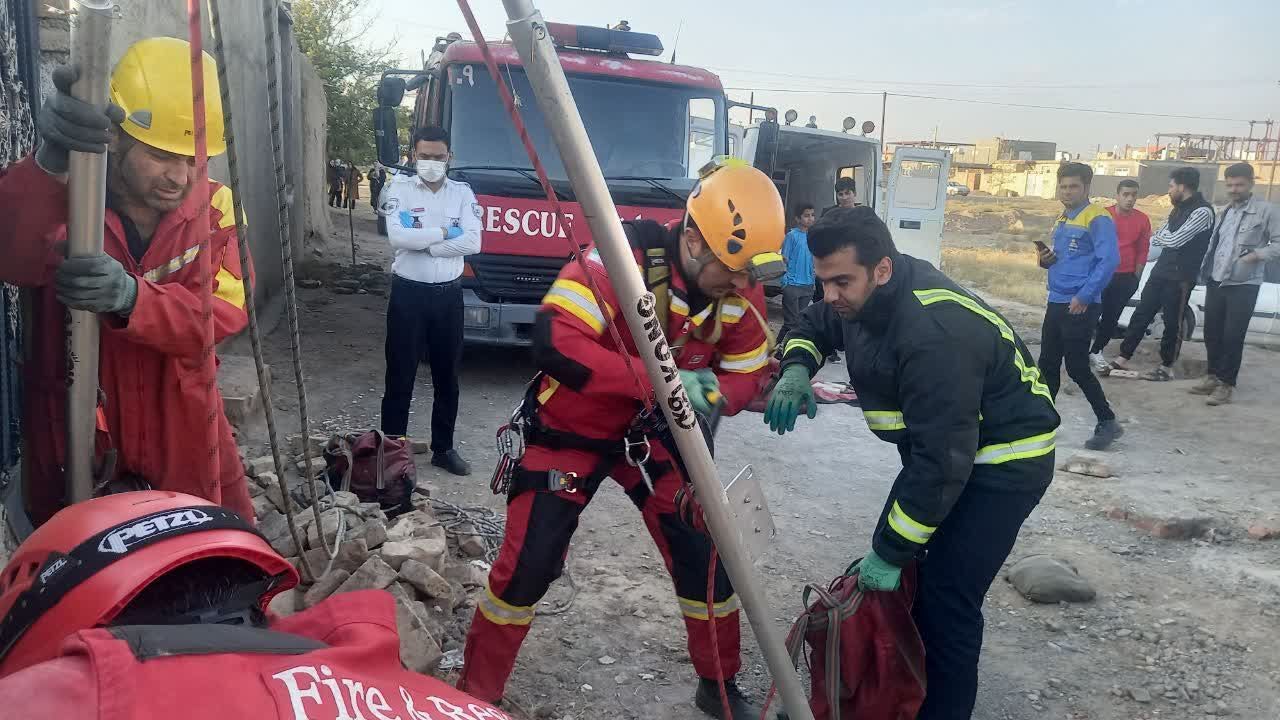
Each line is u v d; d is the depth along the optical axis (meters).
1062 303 6.64
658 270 2.52
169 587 1.02
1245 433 7.19
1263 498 5.67
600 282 2.46
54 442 2.29
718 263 2.47
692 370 2.66
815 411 3.01
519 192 7.02
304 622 1.11
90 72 1.79
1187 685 3.56
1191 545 4.95
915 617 2.79
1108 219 6.45
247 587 1.09
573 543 4.59
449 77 7.29
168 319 2.15
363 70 24.17
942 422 2.46
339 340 8.67
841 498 5.51
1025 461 2.63
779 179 14.70
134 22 5.14
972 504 2.67
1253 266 7.94
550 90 1.27
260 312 9.31
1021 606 4.19
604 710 3.23
